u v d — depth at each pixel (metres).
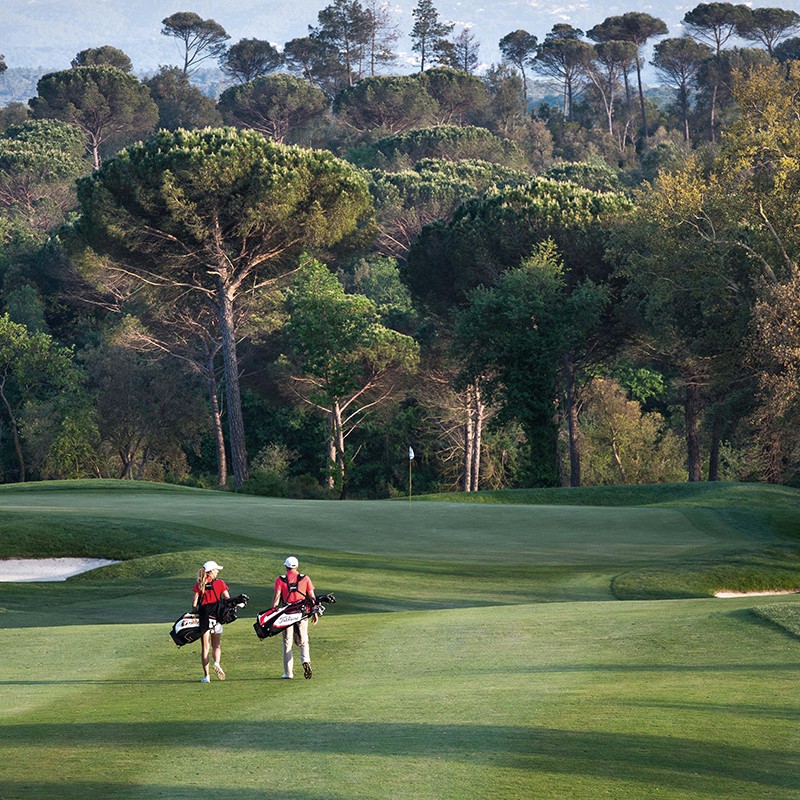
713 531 122.25
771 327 132.75
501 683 38.91
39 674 45.50
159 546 98.44
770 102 151.75
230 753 27.88
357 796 23.14
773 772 25.58
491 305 192.00
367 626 57.97
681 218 167.50
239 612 74.44
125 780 25.12
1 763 27.20
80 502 133.25
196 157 188.00
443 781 24.36
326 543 107.00
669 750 27.38
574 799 22.92
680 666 42.25
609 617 56.72
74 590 80.31
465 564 98.38
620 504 168.00
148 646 52.53
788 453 178.00
